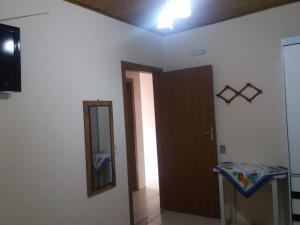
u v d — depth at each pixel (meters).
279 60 2.96
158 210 3.73
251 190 2.70
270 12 3.01
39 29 2.19
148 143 5.18
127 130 3.09
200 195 3.45
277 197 2.77
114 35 2.98
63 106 2.36
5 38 1.87
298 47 2.37
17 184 1.99
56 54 2.32
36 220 2.10
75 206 2.43
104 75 2.81
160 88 3.74
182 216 3.49
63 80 2.37
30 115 2.09
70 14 2.47
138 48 3.34
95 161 2.66
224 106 3.34
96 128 2.69
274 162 3.02
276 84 2.99
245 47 3.18
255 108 3.13
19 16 2.05
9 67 1.88
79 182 2.48
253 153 3.15
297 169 2.39
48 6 2.27
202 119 3.40
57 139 2.29
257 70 3.10
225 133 3.34
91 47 2.67
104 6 2.68
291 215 2.43
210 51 3.44
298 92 2.37
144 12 2.88
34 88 2.13
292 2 2.88
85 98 2.58
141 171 4.79
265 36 3.04
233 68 3.27
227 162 3.28
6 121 1.93
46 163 2.20
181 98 3.56
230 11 3.04
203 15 3.12
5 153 1.92
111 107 2.87
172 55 3.77
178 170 3.62
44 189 2.17
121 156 2.99
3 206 1.90
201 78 3.40
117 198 2.90
